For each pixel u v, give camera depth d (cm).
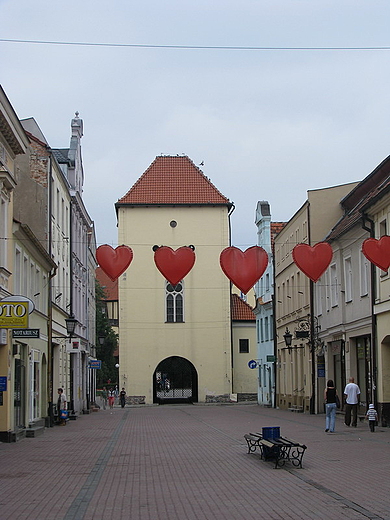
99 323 8450
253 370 6588
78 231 5075
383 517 1043
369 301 3100
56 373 3928
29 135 3666
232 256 2041
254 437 1975
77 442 2433
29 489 1389
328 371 3869
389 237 2336
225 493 1292
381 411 2891
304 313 4406
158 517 1087
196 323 6256
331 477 1457
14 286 2686
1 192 2419
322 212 4131
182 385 6406
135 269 6284
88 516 1105
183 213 6369
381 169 3456
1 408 2452
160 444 2283
